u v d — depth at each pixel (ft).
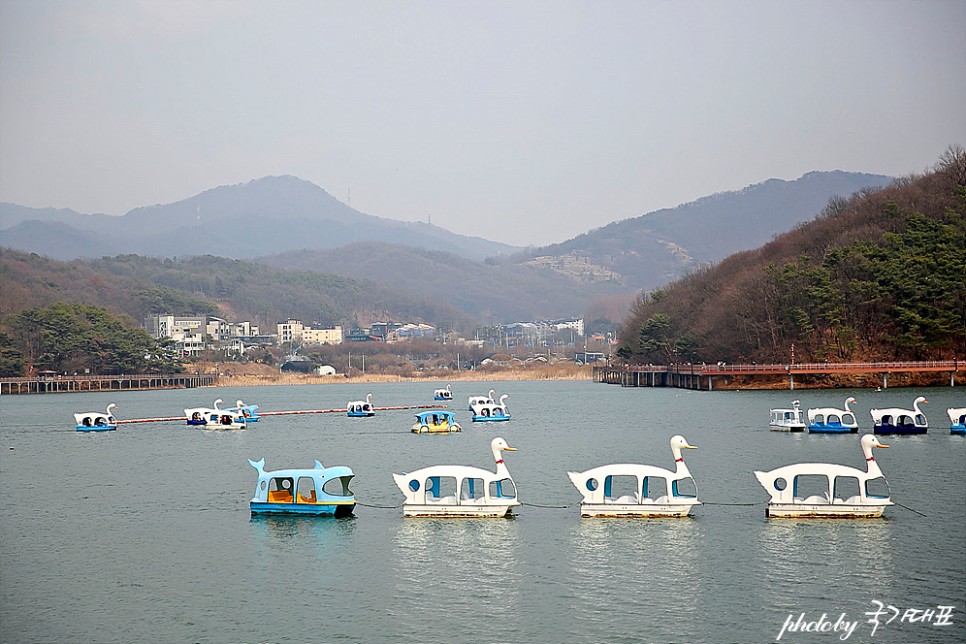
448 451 336.49
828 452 299.58
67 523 213.25
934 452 293.02
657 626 140.67
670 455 304.71
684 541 181.37
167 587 162.20
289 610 149.79
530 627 140.87
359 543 185.78
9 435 446.60
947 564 164.76
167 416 584.40
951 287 568.41
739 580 158.51
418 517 205.26
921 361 575.79
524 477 262.26
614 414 493.77
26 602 155.84
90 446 387.34
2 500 246.06
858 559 168.45
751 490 231.91
